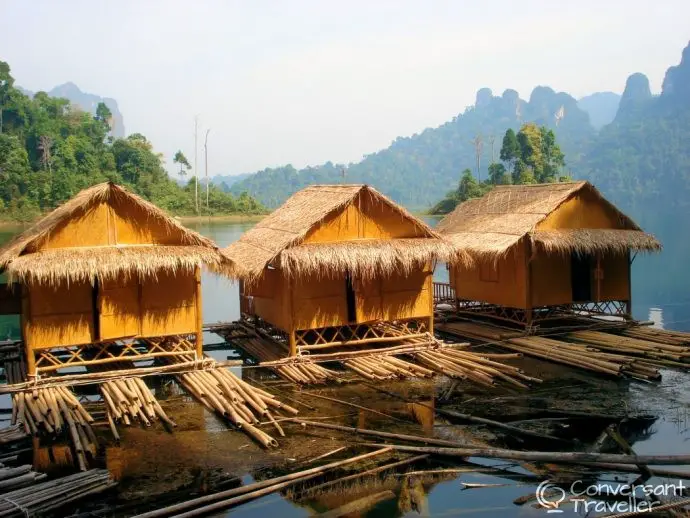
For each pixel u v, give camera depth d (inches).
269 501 366.0
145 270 544.4
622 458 349.7
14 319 1051.9
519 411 499.2
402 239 652.7
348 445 435.2
